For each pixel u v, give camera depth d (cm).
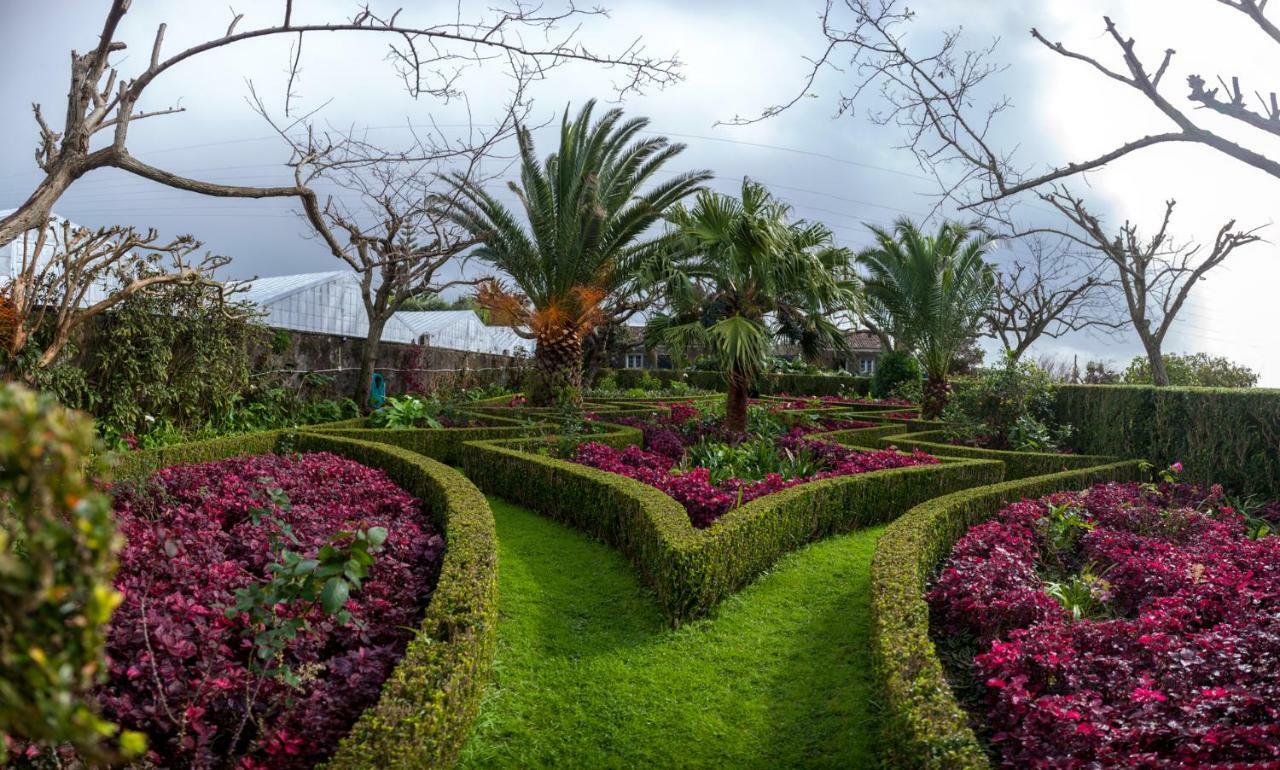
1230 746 264
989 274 1501
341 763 244
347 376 1508
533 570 562
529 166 1375
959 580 456
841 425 1315
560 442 883
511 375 2439
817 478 752
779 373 2912
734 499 635
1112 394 1010
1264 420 841
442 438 1010
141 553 407
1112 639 368
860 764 335
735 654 439
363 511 575
